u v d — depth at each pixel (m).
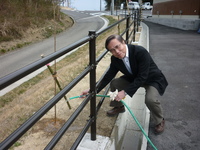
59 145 2.34
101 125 2.63
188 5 13.42
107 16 21.78
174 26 14.49
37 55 8.46
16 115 3.17
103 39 9.85
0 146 0.97
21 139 2.43
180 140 2.61
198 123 2.94
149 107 2.54
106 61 5.85
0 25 10.55
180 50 7.24
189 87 4.09
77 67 5.67
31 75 5.42
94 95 2.11
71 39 11.50
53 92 3.96
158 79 2.54
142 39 8.92
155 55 6.65
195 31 12.05
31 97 3.80
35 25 12.63
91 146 2.19
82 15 25.38
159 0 18.72
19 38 10.91
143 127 2.97
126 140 2.85
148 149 2.47
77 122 2.77
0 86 0.91
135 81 2.25
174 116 3.12
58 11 15.82
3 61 7.73
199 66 5.37
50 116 2.91
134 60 2.26
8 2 12.47
